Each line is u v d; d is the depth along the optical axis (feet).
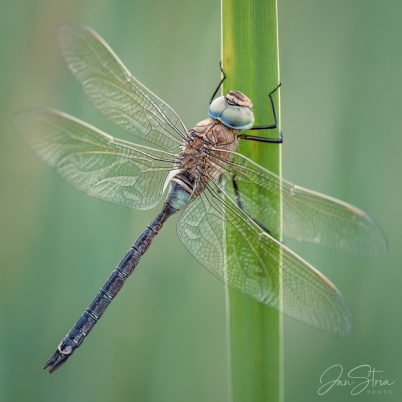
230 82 4.30
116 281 4.37
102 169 4.33
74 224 4.40
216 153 4.33
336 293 4.29
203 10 4.42
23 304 4.41
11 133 4.41
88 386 4.42
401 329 4.42
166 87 4.42
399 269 4.42
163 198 4.39
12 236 4.41
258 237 4.31
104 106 4.33
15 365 4.40
